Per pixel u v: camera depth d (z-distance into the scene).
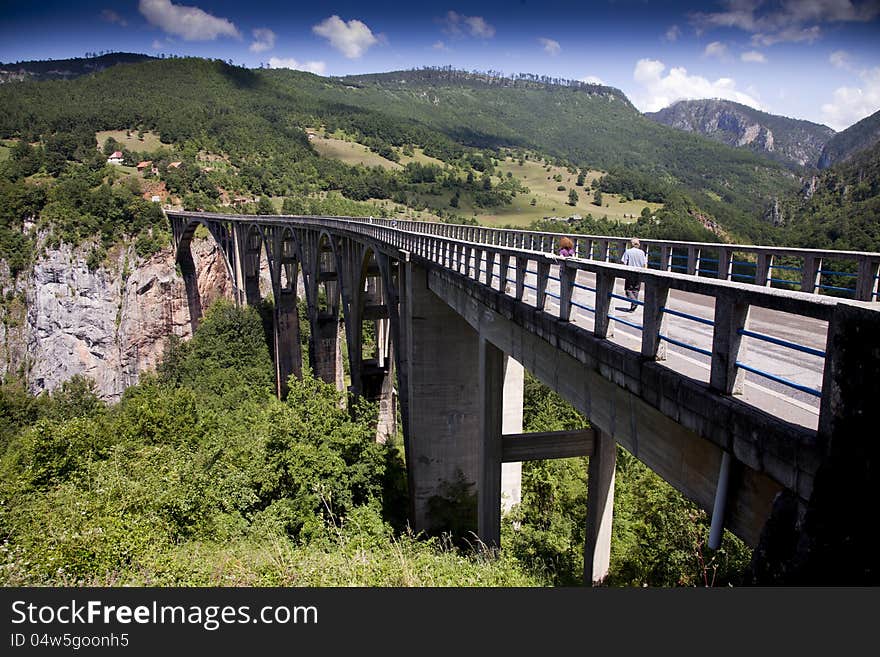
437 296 24.33
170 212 102.31
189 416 40.81
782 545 5.13
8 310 99.06
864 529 4.20
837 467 4.51
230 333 79.81
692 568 19.11
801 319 13.12
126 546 13.09
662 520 20.92
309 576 10.83
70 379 97.06
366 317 39.69
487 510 18.47
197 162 166.25
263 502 22.50
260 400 65.50
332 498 22.84
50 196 101.50
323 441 24.14
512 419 22.94
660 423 8.05
